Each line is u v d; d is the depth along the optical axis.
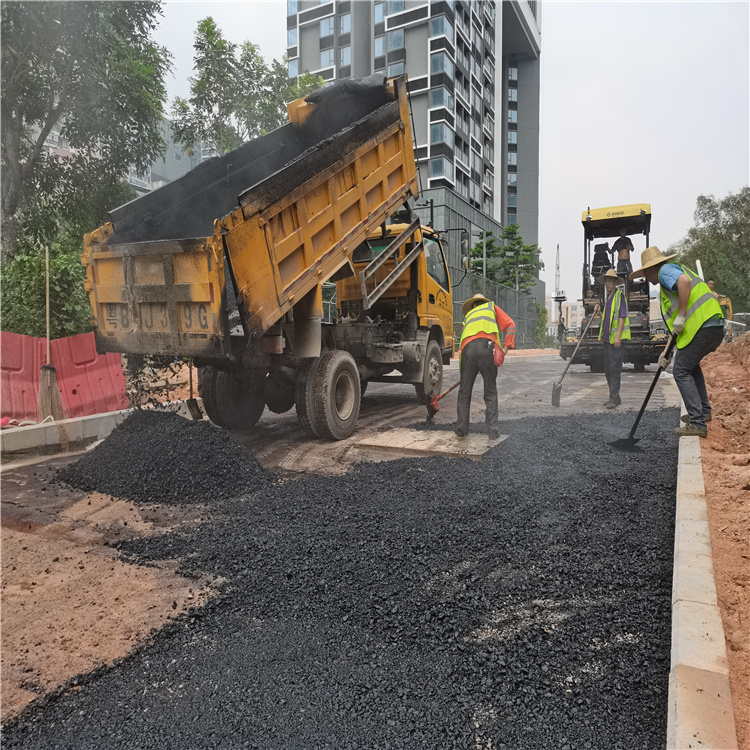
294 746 1.71
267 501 4.11
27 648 2.28
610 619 2.36
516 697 1.89
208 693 1.98
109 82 10.25
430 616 2.44
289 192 4.97
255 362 5.03
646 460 4.83
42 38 9.41
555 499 3.89
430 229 8.79
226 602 2.64
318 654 2.20
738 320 25.38
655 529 3.31
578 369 15.30
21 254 8.98
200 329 4.55
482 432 6.14
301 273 5.24
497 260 40.41
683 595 2.21
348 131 5.77
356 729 1.77
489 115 48.19
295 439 6.23
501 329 5.84
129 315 5.01
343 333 6.86
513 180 64.81
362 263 7.62
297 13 42.12
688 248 35.03
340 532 3.43
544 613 2.44
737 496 3.41
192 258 4.48
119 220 5.41
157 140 11.32
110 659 2.20
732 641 2.02
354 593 2.68
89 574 2.97
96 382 6.89
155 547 3.32
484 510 3.72
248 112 15.85
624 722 1.75
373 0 39.75
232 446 4.80
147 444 4.87
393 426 6.86
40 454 5.71
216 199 6.21
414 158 7.26
